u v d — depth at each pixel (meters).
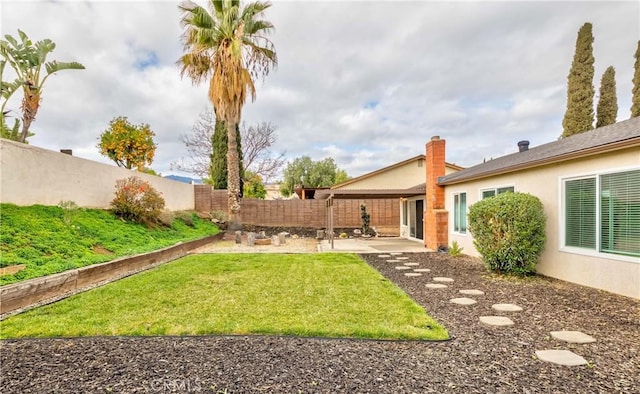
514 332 3.93
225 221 17.89
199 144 24.83
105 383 2.81
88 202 10.63
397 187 19.80
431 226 12.43
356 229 19.42
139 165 19.20
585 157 6.14
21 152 8.20
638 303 5.00
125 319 4.38
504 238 7.12
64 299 5.36
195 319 4.38
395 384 2.78
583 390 2.67
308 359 3.23
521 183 8.03
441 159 12.37
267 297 5.51
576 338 3.73
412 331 3.89
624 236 5.45
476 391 2.66
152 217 12.30
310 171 35.31
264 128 25.39
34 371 3.01
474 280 6.89
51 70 10.09
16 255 6.03
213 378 2.88
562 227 6.76
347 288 6.14
